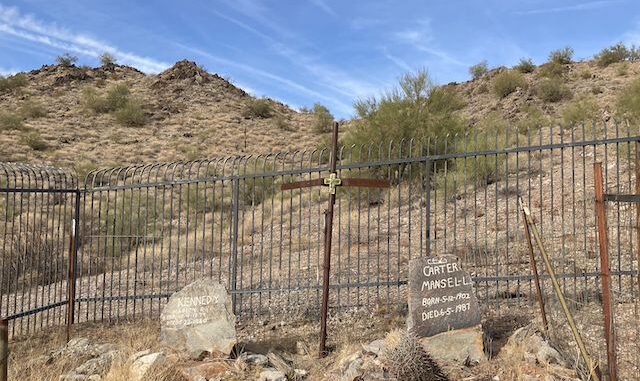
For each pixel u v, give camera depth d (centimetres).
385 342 617
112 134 4378
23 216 1608
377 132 1770
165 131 4625
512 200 1258
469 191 1416
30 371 618
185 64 6181
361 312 788
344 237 1221
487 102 3369
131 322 850
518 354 560
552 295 758
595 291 748
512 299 774
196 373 590
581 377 510
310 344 700
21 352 715
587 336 609
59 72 6025
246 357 635
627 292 735
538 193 1261
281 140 4525
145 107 5144
